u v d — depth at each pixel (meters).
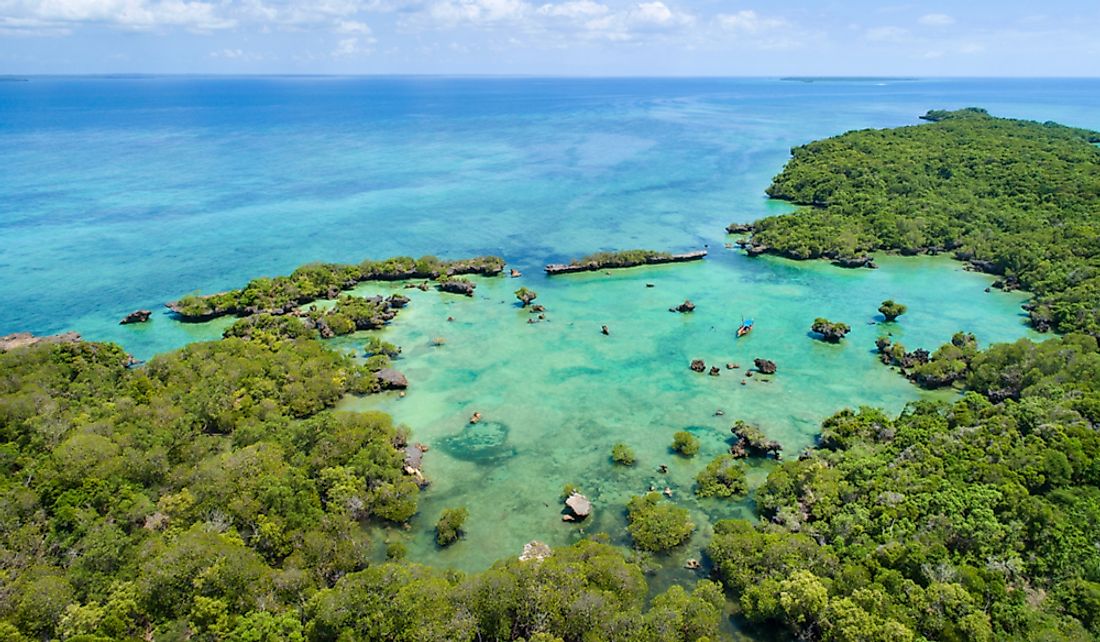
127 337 91.81
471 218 153.25
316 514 52.62
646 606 47.12
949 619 42.34
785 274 116.81
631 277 115.88
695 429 70.12
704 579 48.91
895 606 43.34
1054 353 74.44
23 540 47.19
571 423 71.12
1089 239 111.88
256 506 51.91
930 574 45.56
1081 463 55.75
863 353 87.12
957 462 57.03
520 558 50.22
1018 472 55.12
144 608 42.81
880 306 100.75
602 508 58.31
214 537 47.53
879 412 68.19
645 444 67.44
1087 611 43.28
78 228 142.12
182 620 41.75
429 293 108.12
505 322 96.69
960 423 64.69
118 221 147.62
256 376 74.06
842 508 54.53
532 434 69.12
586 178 196.38
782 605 43.94
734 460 64.44
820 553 48.38
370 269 113.81
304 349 81.00
